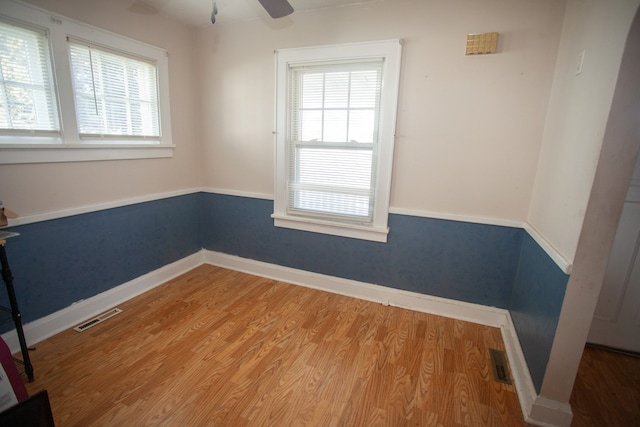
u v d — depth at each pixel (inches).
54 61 75.3
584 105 57.3
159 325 86.7
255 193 115.8
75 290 86.0
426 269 96.1
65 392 62.8
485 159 84.5
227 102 114.1
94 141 87.5
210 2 93.4
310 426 57.3
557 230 62.4
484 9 77.9
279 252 116.3
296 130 104.8
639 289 77.4
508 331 83.8
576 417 61.0
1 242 58.1
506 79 79.0
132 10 92.4
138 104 98.6
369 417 59.6
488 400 64.3
